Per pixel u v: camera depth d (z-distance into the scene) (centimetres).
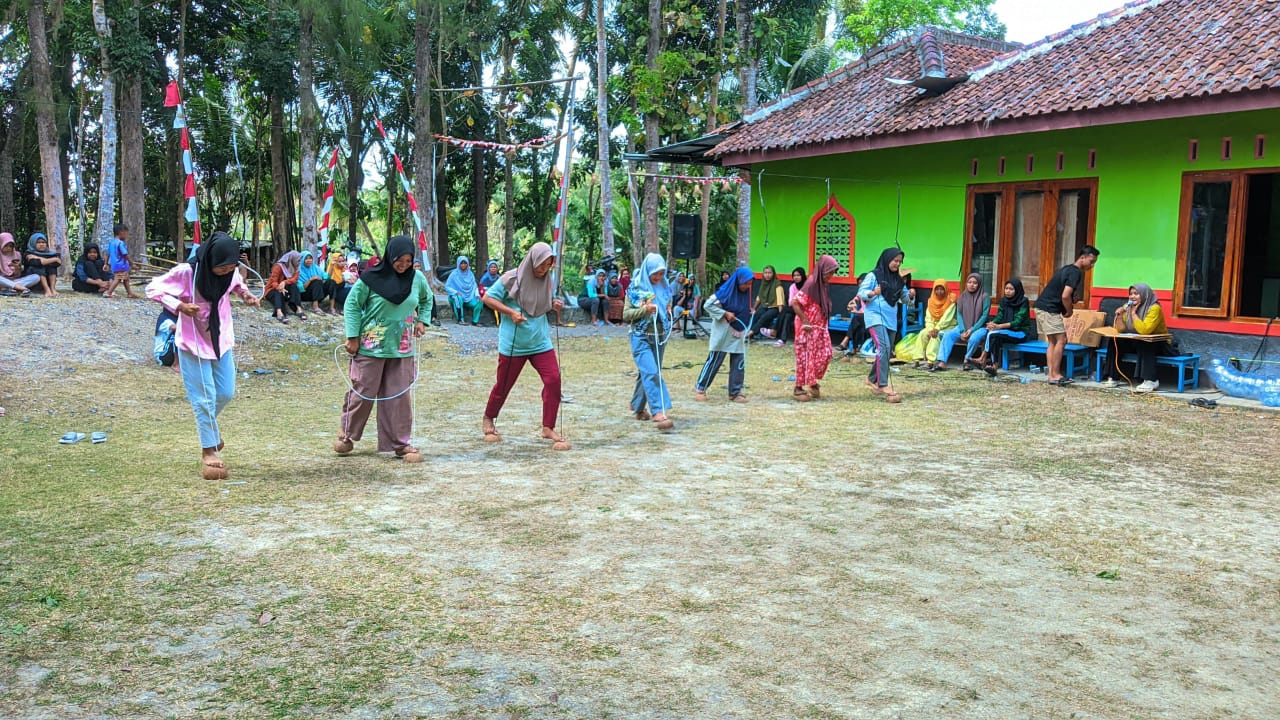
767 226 1794
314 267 1756
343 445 739
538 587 441
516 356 788
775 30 2458
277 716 316
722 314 1019
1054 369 1164
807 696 333
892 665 359
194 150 3469
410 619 401
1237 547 515
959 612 414
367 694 332
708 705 325
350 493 616
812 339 1045
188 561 472
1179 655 372
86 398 980
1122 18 1411
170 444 781
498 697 330
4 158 2848
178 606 413
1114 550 507
